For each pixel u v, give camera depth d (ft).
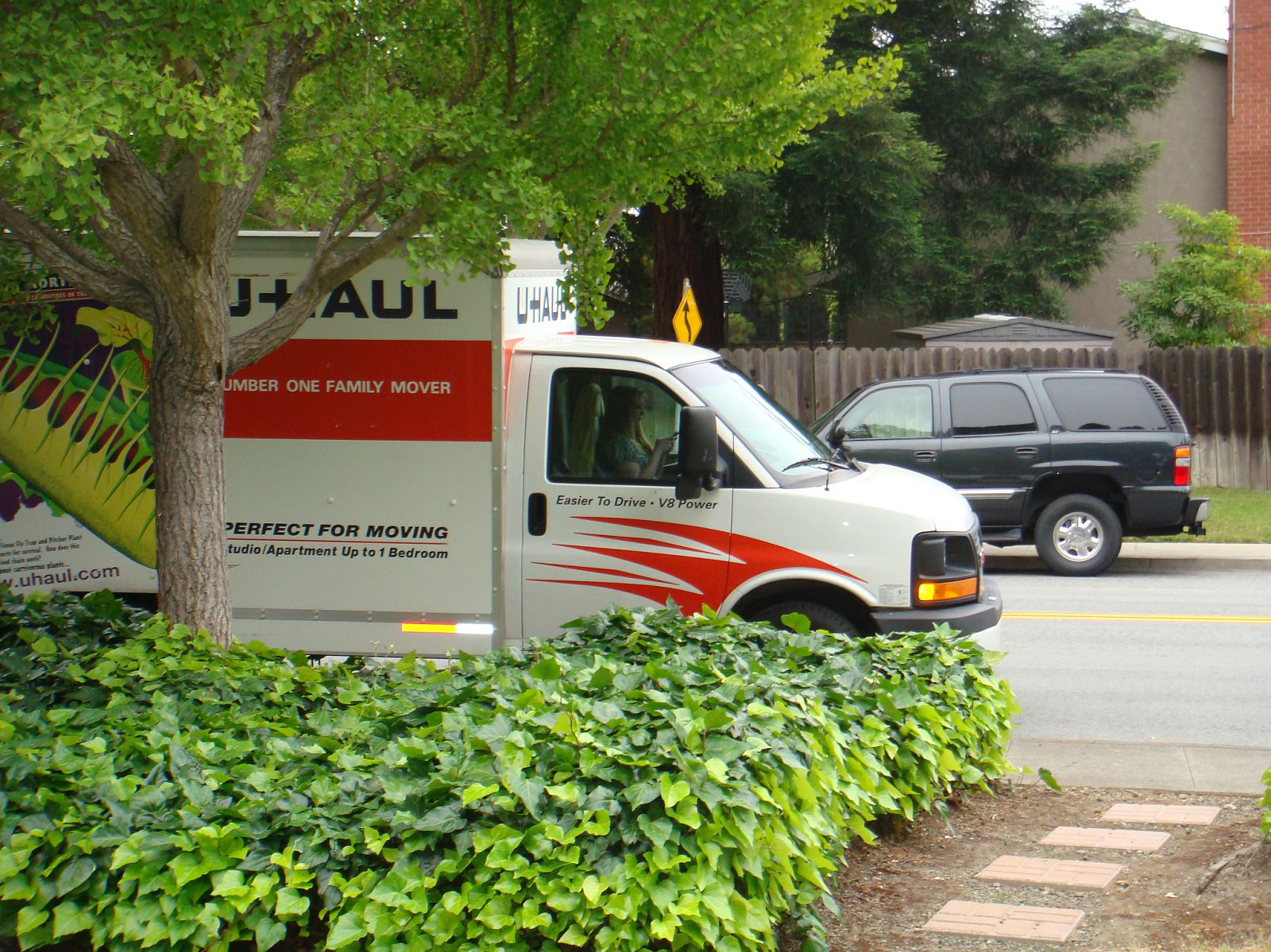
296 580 26.53
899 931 16.34
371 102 21.36
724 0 22.68
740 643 20.93
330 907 13.66
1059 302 92.89
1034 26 89.86
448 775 14.51
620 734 15.37
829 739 17.06
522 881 13.58
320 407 26.22
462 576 26.17
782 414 28.71
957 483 50.31
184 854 13.75
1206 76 99.86
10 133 18.51
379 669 20.99
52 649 20.26
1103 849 19.43
